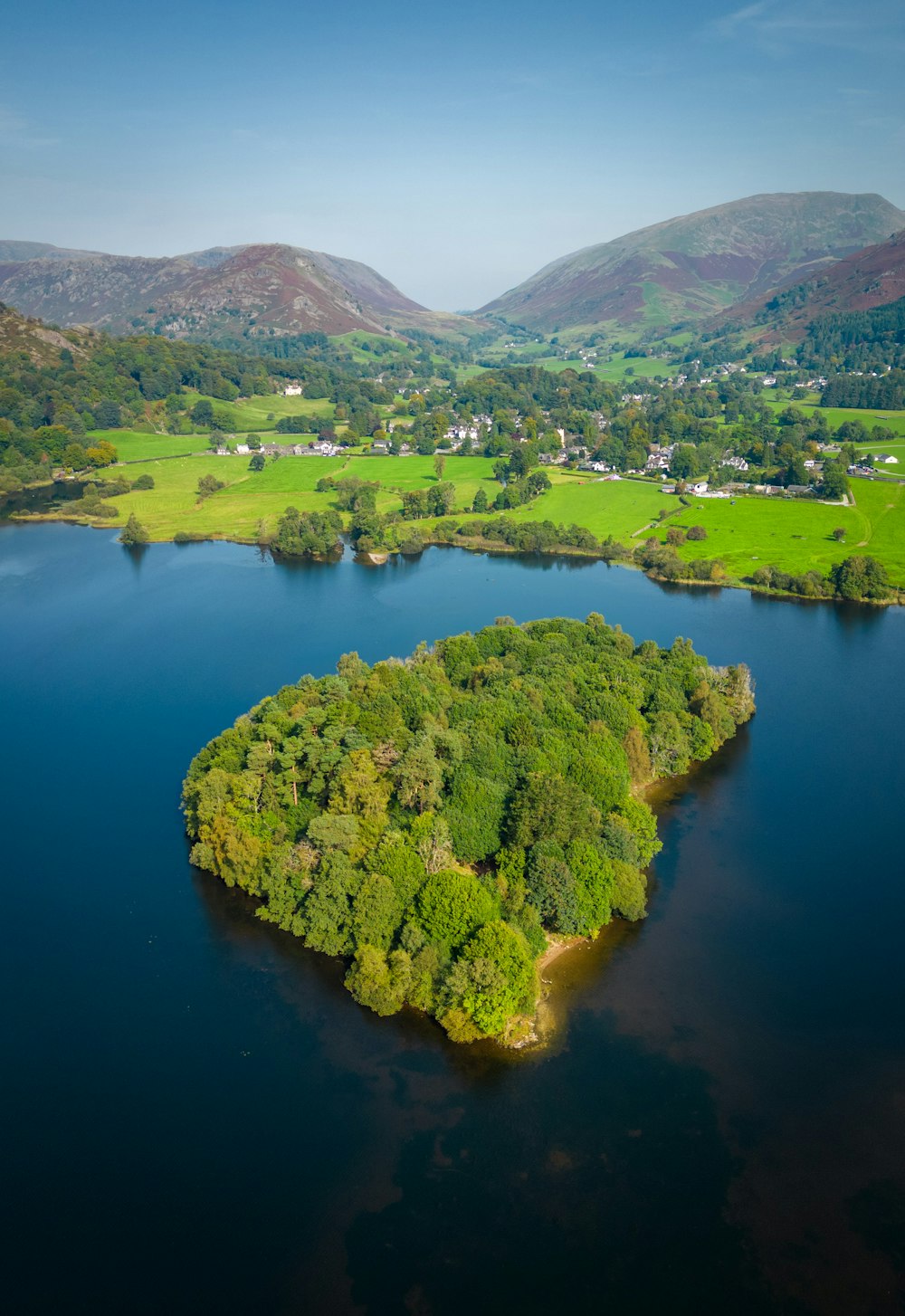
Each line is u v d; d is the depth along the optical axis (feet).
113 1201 285.23
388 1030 352.49
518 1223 275.18
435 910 369.50
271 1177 291.79
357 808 425.28
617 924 416.87
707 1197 283.18
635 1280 258.37
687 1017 358.23
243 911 430.61
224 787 459.73
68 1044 350.23
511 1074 329.93
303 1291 256.93
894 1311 250.57
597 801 457.27
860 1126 309.83
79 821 513.45
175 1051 345.10
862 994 372.17
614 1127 308.19
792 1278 259.19
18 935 416.26
